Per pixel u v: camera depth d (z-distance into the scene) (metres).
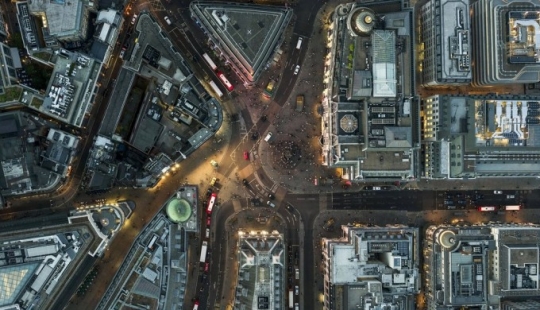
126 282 153.50
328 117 158.62
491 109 156.88
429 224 172.00
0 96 149.62
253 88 168.00
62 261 149.62
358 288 157.50
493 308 161.62
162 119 164.88
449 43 157.12
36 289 147.62
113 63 162.12
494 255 161.88
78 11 150.12
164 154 159.62
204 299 167.12
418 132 154.50
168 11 165.00
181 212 155.62
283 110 169.00
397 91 152.50
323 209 170.50
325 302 164.12
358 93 150.12
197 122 164.25
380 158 155.62
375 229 160.38
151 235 155.62
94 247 152.38
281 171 169.25
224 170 167.62
